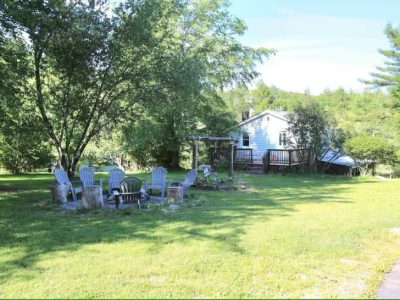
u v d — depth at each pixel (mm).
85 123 14594
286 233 6480
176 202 9875
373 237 6344
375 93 45688
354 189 13992
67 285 4176
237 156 26156
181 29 22125
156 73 12938
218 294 3953
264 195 11961
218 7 23453
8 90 11016
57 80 14047
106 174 20016
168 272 4562
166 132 24109
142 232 6566
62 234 6414
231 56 24578
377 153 22031
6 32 11070
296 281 4320
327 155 26578
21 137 13742
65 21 11656
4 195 11250
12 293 3975
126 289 4066
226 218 7852
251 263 4891
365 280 4402
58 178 10336
